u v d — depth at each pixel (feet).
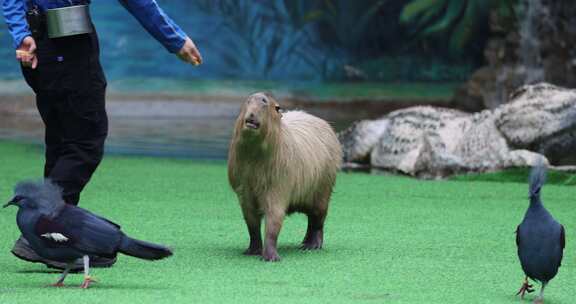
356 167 112.37
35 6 55.42
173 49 57.47
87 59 56.13
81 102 56.18
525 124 106.83
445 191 93.81
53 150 58.03
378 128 113.70
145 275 54.60
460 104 185.98
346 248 64.80
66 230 48.78
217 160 121.08
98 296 48.32
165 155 125.39
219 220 75.77
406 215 79.71
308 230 65.36
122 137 147.33
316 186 63.52
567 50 181.88
